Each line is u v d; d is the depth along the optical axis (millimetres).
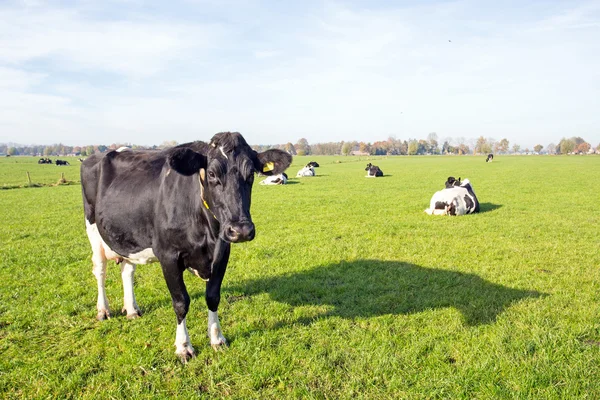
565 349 4770
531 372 4320
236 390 4211
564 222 12812
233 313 6020
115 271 8125
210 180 4031
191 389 4203
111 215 5188
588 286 6898
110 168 5566
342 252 9336
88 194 5777
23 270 8281
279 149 4566
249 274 7754
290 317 5848
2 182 34844
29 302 6531
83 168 5898
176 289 4805
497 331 5254
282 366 4535
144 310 6168
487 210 15586
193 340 5203
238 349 4957
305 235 11234
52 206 18797
